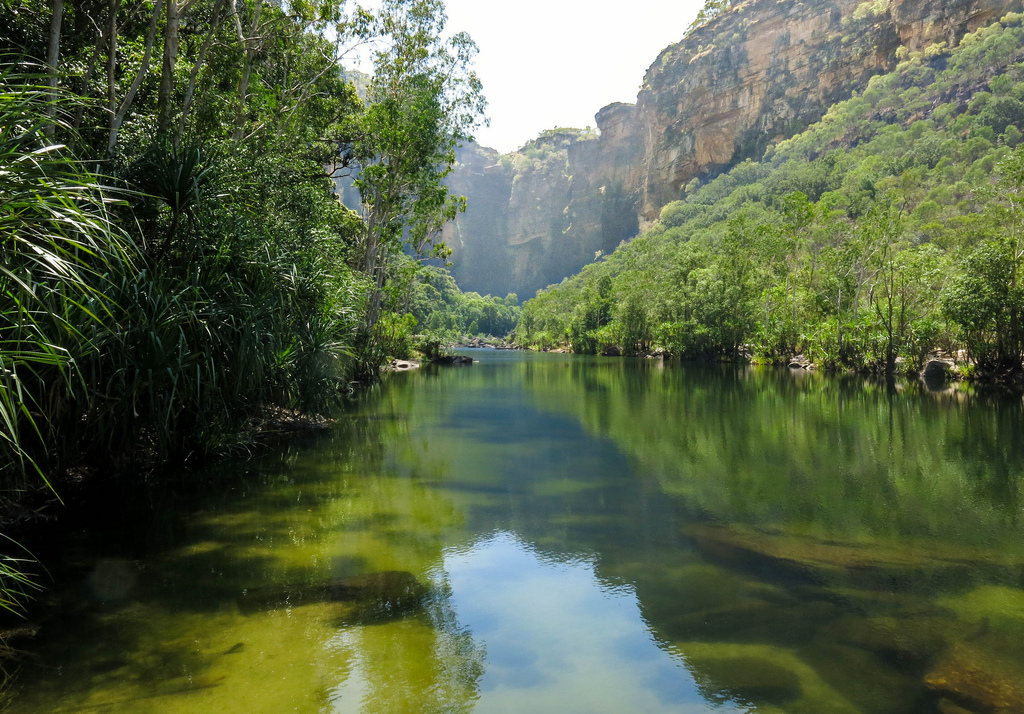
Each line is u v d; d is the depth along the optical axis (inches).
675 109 5575.8
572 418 614.5
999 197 1179.9
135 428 311.4
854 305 1369.3
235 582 196.2
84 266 201.8
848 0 4485.7
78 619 167.0
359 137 1023.6
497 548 235.1
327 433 503.8
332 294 508.7
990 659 149.0
